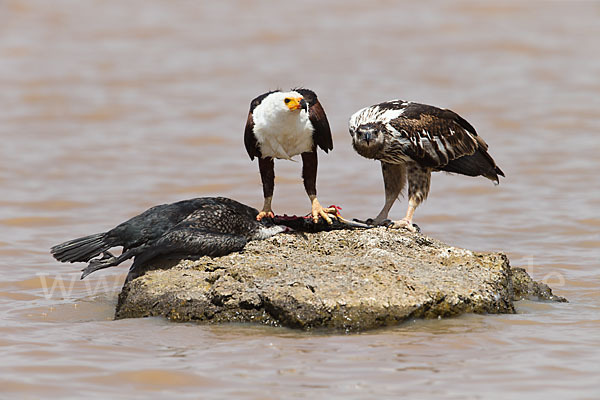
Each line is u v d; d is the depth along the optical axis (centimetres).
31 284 1322
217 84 3297
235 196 1939
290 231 1192
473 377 880
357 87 3225
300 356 933
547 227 1692
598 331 1024
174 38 4156
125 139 2502
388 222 1315
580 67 3519
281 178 2075
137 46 3994
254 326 1027
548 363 917
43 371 909
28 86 3212
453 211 1831
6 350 974
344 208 1848
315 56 3797
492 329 1016
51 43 4019
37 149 2380
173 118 2769
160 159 2278
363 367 902
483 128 2634
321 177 2106
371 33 4222
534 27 4294
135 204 1870
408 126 1302
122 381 883
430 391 848
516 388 855
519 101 2967
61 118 2764
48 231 1667
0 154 2311
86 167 2192
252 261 1096
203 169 2169
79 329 1048
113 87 3231
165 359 935
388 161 1337
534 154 2325
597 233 1638
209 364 918
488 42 4003
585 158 2270
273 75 3441
